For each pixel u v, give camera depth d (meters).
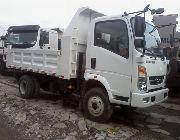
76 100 8.86
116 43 6.21
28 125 6.25
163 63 6.80
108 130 6.04
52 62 7.70
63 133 5.80
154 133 6.21
